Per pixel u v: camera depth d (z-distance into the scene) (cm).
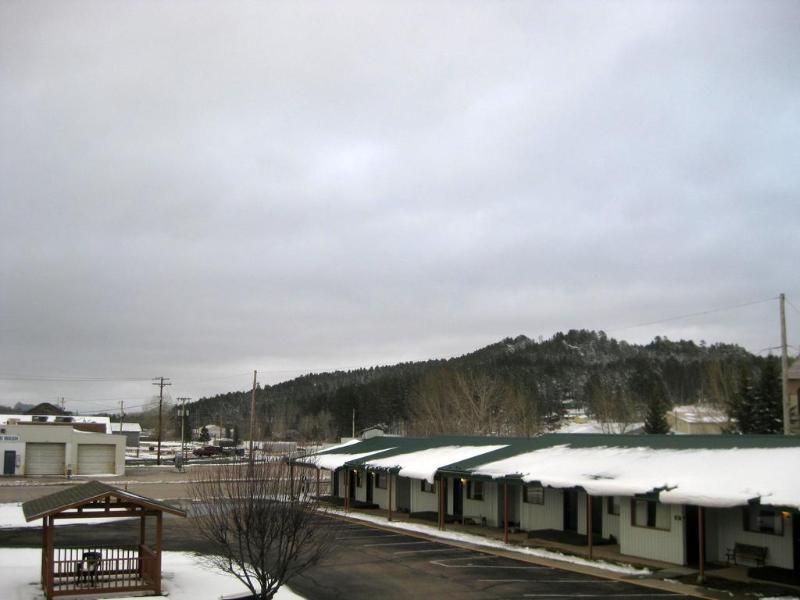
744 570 2173
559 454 2975
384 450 4250
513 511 3241
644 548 2419
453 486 3597
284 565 1772
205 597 1991
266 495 1939
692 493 2048
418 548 2750
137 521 3606
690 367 13600
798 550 2103
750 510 2247
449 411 8131
